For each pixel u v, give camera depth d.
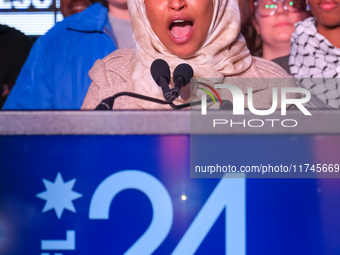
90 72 3.41
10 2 7.18
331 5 3.96
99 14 4.14
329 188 1.80
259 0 4.60
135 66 3.24
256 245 1.80
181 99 2.97
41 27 7.13
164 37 3.20
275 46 4.62
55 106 3.88
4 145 1.84
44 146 1.84
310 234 1.80
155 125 1.81
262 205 1.81
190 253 1.81
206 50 3.23
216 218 1.81
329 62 4.12
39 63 3.93
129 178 1.82
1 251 1.83
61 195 1.83
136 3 3.33
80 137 1.83
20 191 1.83
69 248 1.82
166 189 1.82
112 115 1.81
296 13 4.54
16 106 3.86
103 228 1.82
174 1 3.13
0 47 4.61
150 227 1.81
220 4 3.27
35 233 1.83
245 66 3.33
